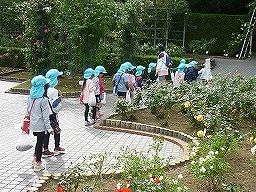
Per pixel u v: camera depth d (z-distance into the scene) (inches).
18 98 507.5
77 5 562.6
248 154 254.7
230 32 1052.5
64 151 289.3
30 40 561.6
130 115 382.6
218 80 406.9
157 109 380.5
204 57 933.2
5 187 219.0
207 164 194.1
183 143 310.7
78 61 594.6
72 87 574.6
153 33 963.3
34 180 231.0
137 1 639.1
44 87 251.8
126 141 323.3
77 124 377.4
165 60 519.5
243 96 351.3
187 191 180.1
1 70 749.3
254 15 1005.2
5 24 925.2
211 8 1147.3
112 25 638.5
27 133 250.7
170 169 241.0
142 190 174.4
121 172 223.9
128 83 416.5
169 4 927.0
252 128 322.7
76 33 567.5
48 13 552.7
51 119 278.5
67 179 191.8
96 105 378.3
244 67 829.2
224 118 305.1
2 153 281.7
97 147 303.7
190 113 340.5
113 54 718.5
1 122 376.8
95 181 204.2
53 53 573.0
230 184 195.5
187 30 1068.5
